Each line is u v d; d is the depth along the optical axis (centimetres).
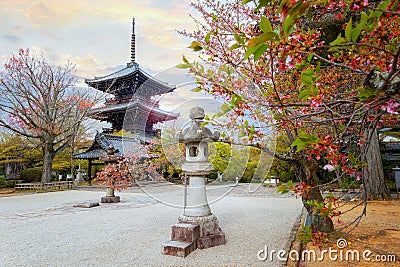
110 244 334
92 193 1064
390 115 160
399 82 97
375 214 443
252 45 74
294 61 125
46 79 1444
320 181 830
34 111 1303
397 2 91
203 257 273
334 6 103
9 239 370
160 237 360
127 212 587
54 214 575
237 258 268
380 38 131
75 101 1439
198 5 367
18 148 1448
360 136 159
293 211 543
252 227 404
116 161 728
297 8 70
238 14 342
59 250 315
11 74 1312
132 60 1606
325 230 303
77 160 1733
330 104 128
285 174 893
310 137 109
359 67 151
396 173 779
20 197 952
